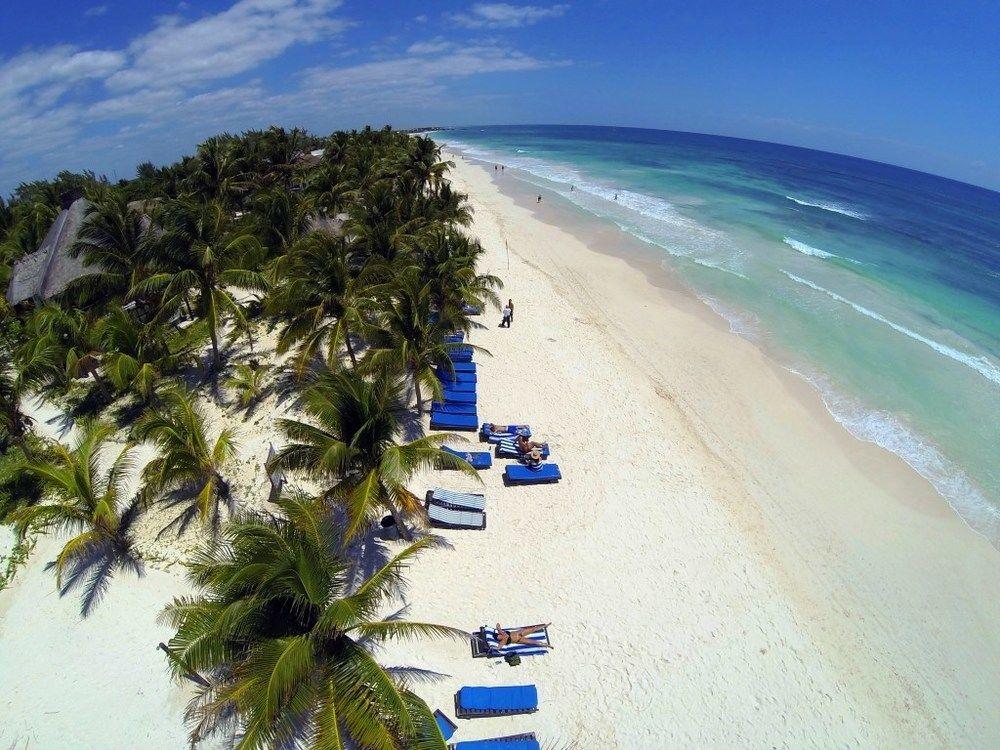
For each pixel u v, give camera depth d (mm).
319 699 9156
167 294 19812
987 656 14438
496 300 27609
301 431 13266
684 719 12320
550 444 20141
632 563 15844
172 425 15055
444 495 16688
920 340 29531
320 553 10125
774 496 18953
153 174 49250
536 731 11828
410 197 32562
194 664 9250
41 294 26469
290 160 48062
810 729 12414
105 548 15125
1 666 12531
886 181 116375
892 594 15883
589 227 48625
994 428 22781
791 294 34688
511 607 14289
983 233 61156
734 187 75375
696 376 25484
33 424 20031
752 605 15039
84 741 11266
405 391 21500
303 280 19031
